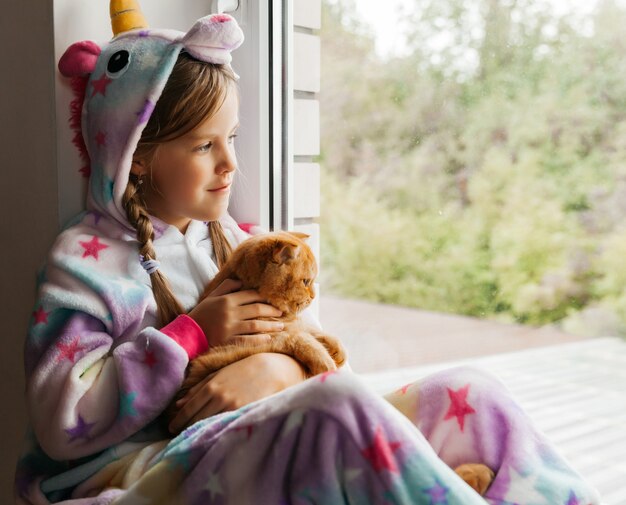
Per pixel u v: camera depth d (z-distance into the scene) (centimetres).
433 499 67
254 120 127
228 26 102
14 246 123
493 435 84
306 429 69
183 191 104
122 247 104
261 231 124
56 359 93
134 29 106
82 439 90
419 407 88
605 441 121
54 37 108
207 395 88
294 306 100
